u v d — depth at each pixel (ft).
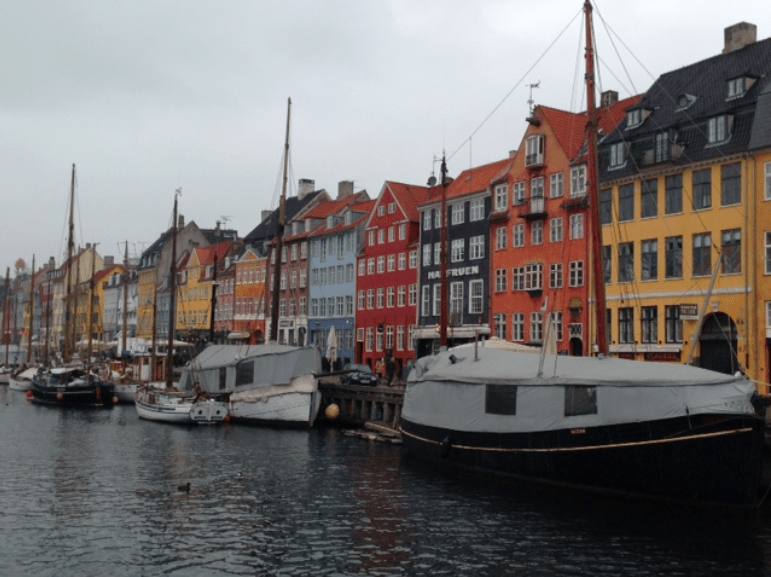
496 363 93.50
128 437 133.18
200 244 386.11
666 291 145.18
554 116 178.60
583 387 80.02
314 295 270.46
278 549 64.49
